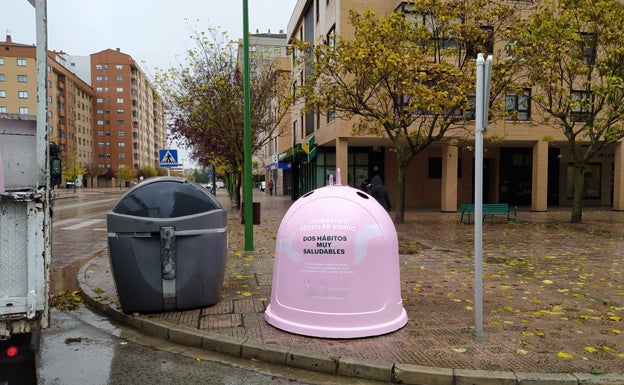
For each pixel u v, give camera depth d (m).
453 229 14.18
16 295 3.03
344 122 19.77
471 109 15.35
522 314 5.39
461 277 7.34
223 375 4.05
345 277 4.61
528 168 25.86
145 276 5.29
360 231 4.68
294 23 31.94
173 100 20.47
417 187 25.25
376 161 24.80
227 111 18.98
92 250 10.98
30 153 4.64
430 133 15.02
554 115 14.98
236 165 25.00
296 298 4.76
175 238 5.34
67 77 84.69
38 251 3.06
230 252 9.57
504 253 9.68
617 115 13.87
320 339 4.59
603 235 12.70
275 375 4.04
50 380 3.94
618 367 3.90
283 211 21.75
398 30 13.23
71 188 74.38
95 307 6.10
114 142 108.56
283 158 35.78
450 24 14.75
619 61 13.30
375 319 4.66
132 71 111.88
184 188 5.52
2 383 3.17
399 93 13.60
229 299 6.05
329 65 13.83
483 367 3.90
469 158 26.11
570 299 6.04
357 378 3.97
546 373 3.78
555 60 13.69
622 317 5.27
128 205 5.28
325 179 24.72
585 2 13.41
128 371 4.13
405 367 3.90
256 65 21.33
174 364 4.29
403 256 9.26
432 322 5.09
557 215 19.64
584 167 15.86
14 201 2.98
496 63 13.63
